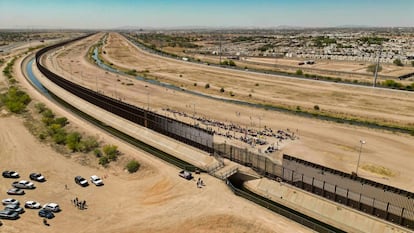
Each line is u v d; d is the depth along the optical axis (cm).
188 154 8081
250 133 9188
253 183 6731
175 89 15700
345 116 10950
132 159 7475
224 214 5225
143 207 5672
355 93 14150
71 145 8112
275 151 7938
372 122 10238
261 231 4931
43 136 8781
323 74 19012
